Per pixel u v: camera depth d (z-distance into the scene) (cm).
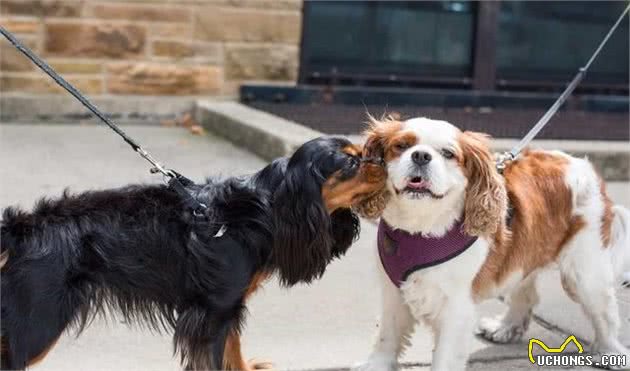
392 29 1081
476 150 343
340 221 371
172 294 339
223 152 827
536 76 1141
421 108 1055
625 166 786
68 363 390
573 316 468
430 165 326
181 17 991
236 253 338
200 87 1012
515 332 434
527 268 383
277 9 1021
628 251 412
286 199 340
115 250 327
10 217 326
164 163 765
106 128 952
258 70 1030
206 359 338
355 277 517
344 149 345
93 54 970
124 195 342
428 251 347
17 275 314
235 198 345
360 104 1054
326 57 1064
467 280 352
